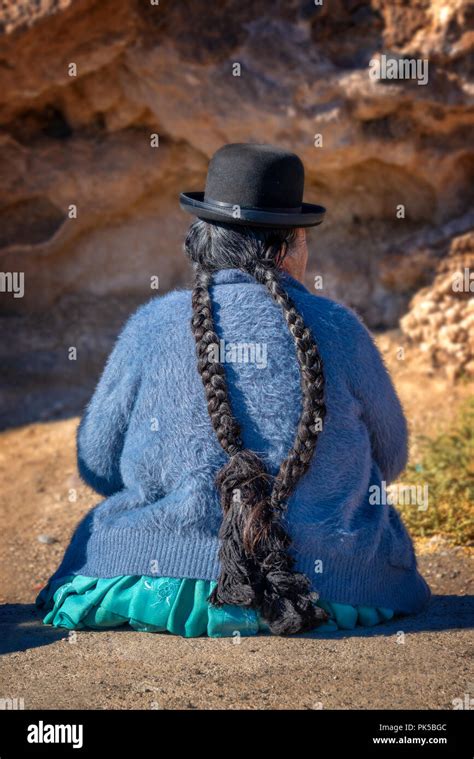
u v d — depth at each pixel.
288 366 2.55
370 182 6.33
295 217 2.67
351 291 6.54
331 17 5.70
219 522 2.57
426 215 6.35
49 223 6.77
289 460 2.51
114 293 6.94
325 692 2.36
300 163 2.76
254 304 2.59
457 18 5.51
